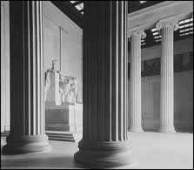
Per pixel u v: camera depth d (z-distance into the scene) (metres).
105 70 8.55
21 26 10.91
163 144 13.59
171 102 24.38
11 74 11.04
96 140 8.46
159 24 25.12
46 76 22.14
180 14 24.08
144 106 37.00
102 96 8.52
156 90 36.06
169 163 8.55
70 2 26.94
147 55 37.19
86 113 8.78
